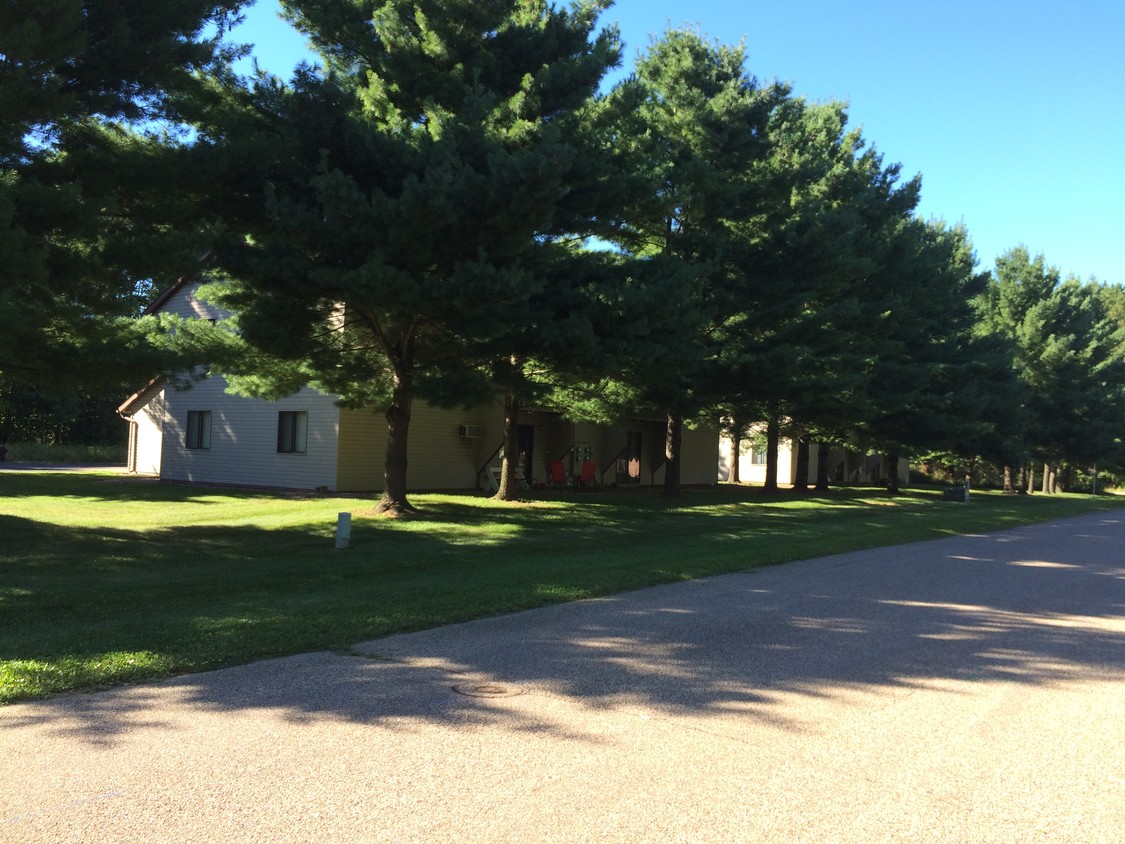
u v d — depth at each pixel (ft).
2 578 33.01
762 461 157.38
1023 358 151.64
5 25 32.71
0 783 13.99
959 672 22.35
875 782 14.76
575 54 52.47
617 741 16.47
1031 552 53.11
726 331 74.18
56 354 37.86
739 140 69.82
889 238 92.22
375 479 80.23
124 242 37.14
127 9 37.04
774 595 33.68
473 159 43.06
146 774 14.42
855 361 80.69
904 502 99.66
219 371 51.67
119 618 25.96
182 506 63.87
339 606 28.04
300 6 49.88
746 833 12.69
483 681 20.45
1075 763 15.89
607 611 29.53
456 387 48.67
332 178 39.37
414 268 43.50
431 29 49.01
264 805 13.28
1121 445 160.35
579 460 96.07
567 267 49.90
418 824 12.72
